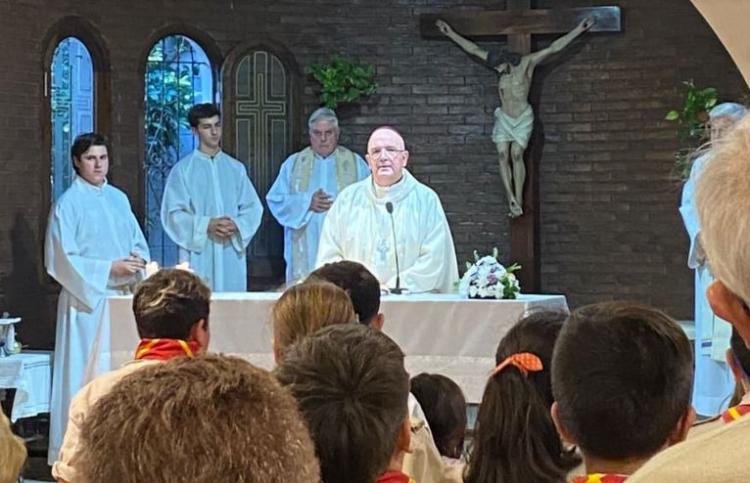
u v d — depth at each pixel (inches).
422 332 241.0
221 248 335.6
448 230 279.4
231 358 45.4
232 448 39.9
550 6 367.2
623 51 359.6
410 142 374.9
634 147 360.2
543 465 87.6
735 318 48.6
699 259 272.2
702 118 332.5
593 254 366.0
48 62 327.9
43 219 327.0
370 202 277.4
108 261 293.3
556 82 366.6
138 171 348.8
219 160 339.6
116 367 250.8
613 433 63.4
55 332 325.7
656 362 63.1
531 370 90.4
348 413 67.9
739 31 187.9
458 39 363.6
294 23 370.6
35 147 325.1
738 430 42.8
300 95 370.6
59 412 288.2
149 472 39.4
